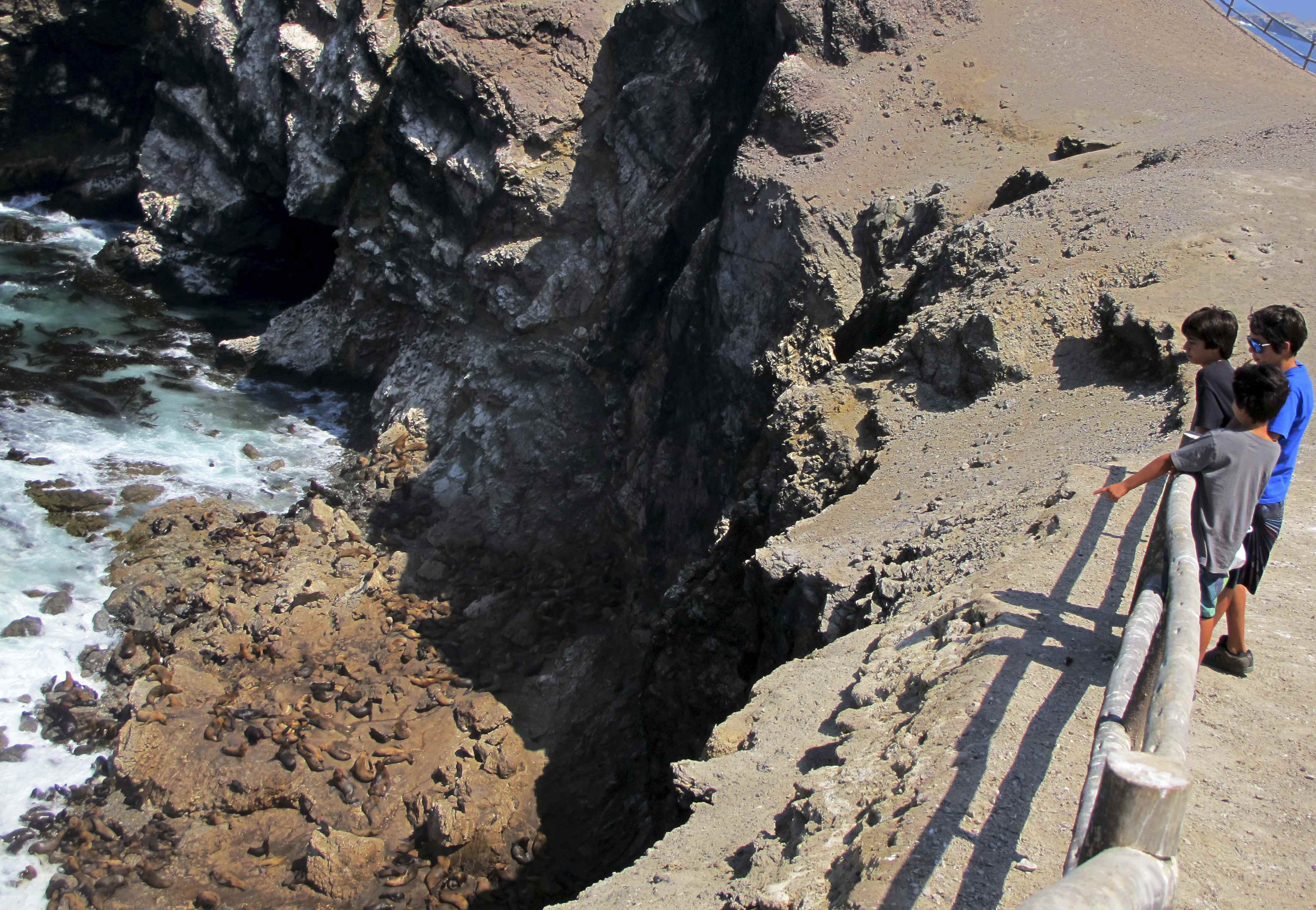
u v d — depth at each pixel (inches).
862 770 257.4
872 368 566.6
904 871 208.8
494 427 998.4
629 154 973.8
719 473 757.3
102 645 781.3
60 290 1328.7
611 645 777.6
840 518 465.7
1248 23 1042.7
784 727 320.5
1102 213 569.6
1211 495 230.2
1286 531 321.7
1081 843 146.9
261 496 980.6
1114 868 128.6
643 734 691.4
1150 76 859.4
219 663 755.4
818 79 783.1
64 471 967.0
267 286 1425.9
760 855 255.4
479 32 1020.5
